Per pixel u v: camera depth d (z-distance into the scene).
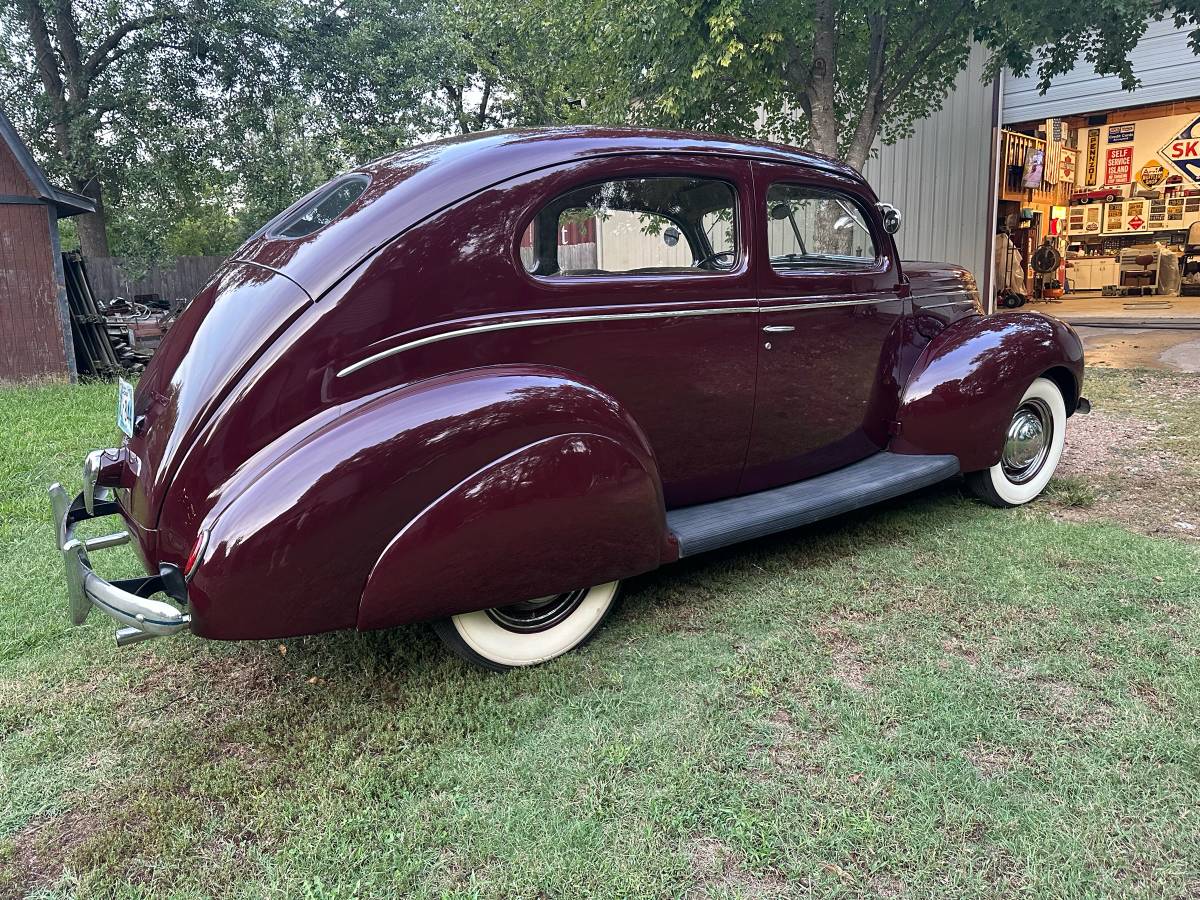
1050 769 2.01
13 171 8.85
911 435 3.65
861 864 1.74
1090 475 4.51
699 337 2.88
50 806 2.00
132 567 3.46
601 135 2.73
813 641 2.69
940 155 11.46
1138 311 11.55
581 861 1.76
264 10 15.84
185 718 2.38
